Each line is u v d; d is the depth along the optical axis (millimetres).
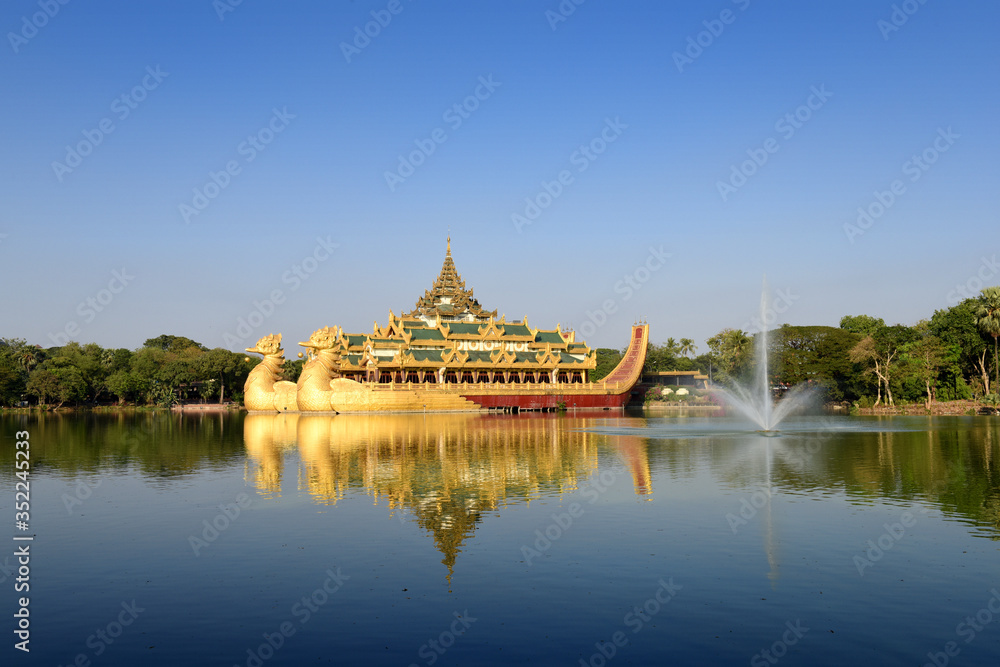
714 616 19734
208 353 158375
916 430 73375
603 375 175500
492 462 48688
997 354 108438
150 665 17016
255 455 53844
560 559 24766
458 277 175375
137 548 26453
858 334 134875
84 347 175625
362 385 120312
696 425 86562
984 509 31797
